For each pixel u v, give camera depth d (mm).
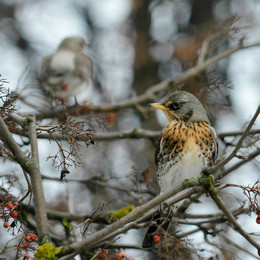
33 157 8398
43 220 8070
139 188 12336
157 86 14898
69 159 8297
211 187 8453
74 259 8828
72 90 18094
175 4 19844
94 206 14422
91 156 15930
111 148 16844
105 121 13078
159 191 12750
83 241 7945
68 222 11789
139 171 12344
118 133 13547
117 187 12547
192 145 11703
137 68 18828
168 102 12438
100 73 20062
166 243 8430
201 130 11875
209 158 11836
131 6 19719
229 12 18969
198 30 18875
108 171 15680
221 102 14164
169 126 12141
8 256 10312
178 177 11734
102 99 18281
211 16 19234
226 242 11359
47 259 7695
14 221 8031
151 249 10742
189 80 14430
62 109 12734
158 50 19172
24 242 8273
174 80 14680
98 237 7965
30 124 8711
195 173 11688
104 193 15133
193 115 12125
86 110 13367
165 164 11898
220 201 8516
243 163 10352
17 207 8578
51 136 9211
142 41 19109
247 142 11352
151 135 13688
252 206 8445
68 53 19250
